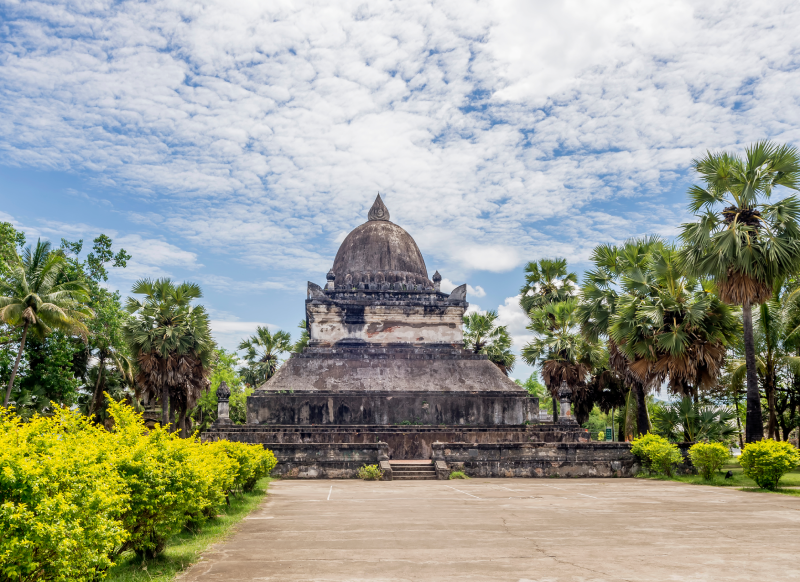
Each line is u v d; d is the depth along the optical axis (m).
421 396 32.50
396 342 36.56
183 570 8.07
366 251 40.09
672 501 16.12
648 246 28.36
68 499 5.71
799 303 26.81
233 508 14.45
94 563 6.10
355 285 38.28
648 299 25.36
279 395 31.92
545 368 37.00
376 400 32.25
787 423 33.91
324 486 21.77
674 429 30.05
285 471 25.61
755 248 20.97
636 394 29.80
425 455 29.66
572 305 37.19
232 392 55.62
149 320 31.66
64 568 5.43
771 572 7.51
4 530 5.01
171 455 8.99
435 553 8.92
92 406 34.78
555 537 10.30
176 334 31.06
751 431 21.38
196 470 9.15
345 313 36.66
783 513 13.50
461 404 32.69
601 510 14.15
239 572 7.80
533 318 39.44
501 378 34.62
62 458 5.99
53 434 6.63
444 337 36.91
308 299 36.66
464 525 11.79
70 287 30.22
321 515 13.55
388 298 37.47
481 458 26.33
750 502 15.80
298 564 8.25
